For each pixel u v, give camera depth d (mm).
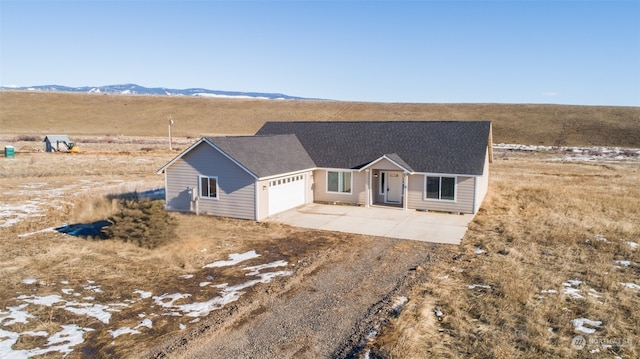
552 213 22031
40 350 8758
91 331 9609
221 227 19516
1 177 32188
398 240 17500
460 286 12242
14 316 10250
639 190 29172
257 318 10352
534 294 11570
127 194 25344
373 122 27797
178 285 12430
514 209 23297
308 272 13609
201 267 14023
